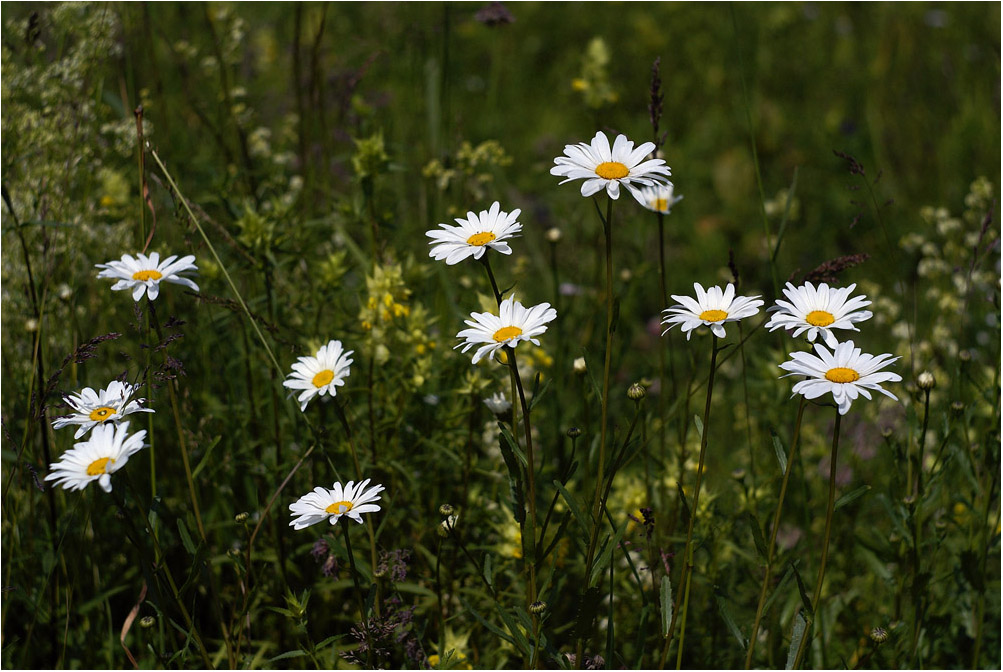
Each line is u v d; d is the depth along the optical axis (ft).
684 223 18.60
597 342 11.98
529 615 7.30
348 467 9.60
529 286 14.37
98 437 6.30
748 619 9.46
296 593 9.27
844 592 9.80
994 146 19.58
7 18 10.71
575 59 22.75
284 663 9.34
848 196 18.81
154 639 8.23
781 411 11.36
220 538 9.89
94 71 10.88
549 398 10.74
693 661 9.39
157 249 10.62
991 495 9.51
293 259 10.09
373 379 9.76
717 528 9.32
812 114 21.81
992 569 9.82
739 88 22.72
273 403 9.70
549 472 9.83
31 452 9.57
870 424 11.47
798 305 6.22
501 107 21.34
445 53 13.21
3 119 9.70
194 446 10.04
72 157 9.87
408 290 9.33
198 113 12.01
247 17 17.97
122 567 10.09
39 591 9.22
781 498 6.52
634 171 6.24
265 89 17.04
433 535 9.43
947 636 9.46
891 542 9.07
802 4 25.29
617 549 9.29
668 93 22.36
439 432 9.43
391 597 8.19
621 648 9.44
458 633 8.86
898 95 22.65
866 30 24.76
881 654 8.91
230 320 10.15
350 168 13.56
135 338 10.93
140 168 7.73
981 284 12.01
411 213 13.38
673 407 10.26
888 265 16.57
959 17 24.18
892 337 14.56
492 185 15.31
